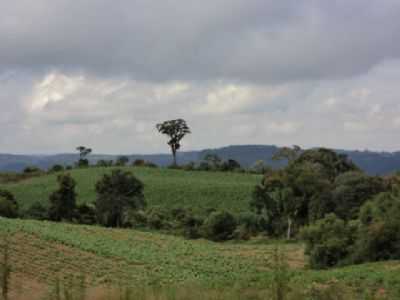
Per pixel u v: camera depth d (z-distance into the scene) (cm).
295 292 1572
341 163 10200
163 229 8700
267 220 8256
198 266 4772
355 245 4622
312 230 4875
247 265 4925
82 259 4641
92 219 9288
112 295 1670
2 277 1552
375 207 4766
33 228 5716
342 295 1720
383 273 2994
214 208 10606
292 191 7888
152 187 11988
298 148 10506
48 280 3697
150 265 4634
